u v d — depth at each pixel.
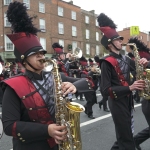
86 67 12.02
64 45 27.80
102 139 4.57
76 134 1.77
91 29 32.31
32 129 1.65
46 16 25.36
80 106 1.79
